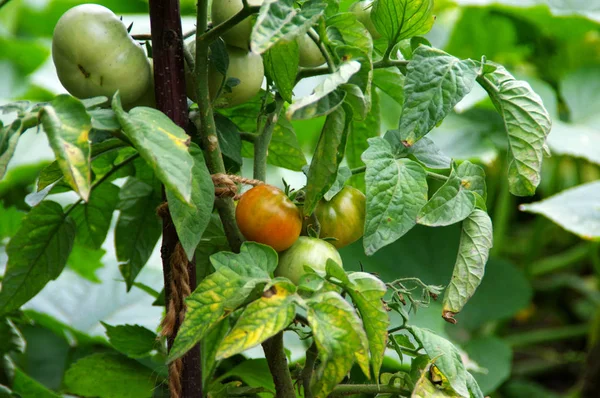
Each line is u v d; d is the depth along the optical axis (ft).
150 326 5.82
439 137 7.37
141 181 4.74
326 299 3.90
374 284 3.99
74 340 5.84
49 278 4.54
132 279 4.78
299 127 7.41
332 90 3.92
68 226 4.51
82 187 3.76
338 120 4.04
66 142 3.79
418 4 4.18
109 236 6.49
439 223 4.10
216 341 4.79
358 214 4.34
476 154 7.16
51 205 4.47
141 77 4.21
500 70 4.22
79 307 5.96
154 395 5.00
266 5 3.85
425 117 4.06
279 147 4.71
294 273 4.16
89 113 3.94
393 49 4.46
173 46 4.17
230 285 4.00
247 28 4.22
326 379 3.88
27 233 4.47
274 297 3.90
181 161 3.84
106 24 4.14
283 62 4.14
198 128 4.38
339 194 4.34
